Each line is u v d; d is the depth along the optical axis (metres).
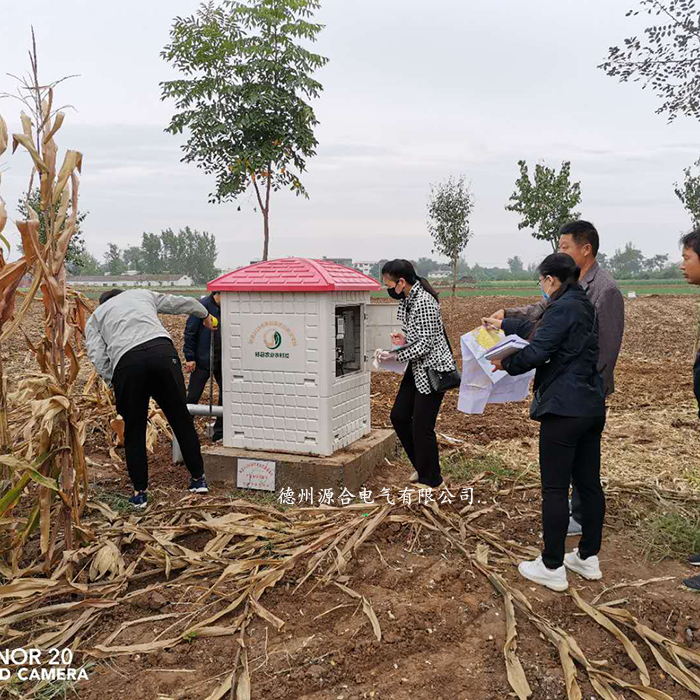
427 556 4.40
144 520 4.94
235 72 11.58
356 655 3.37
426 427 5.46
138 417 5.14
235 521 4.75
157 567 4.30
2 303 4.28
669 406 8.98
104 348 5.20
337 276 5.58
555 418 3.92
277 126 11.77
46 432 4.12
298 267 5.54
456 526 4.84
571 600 3.94
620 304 4.62
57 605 3.78
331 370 5.53
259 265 5.73
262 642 3.49
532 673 3.26
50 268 4.29
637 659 3.36
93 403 6.71
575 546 4.74
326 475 5.41
